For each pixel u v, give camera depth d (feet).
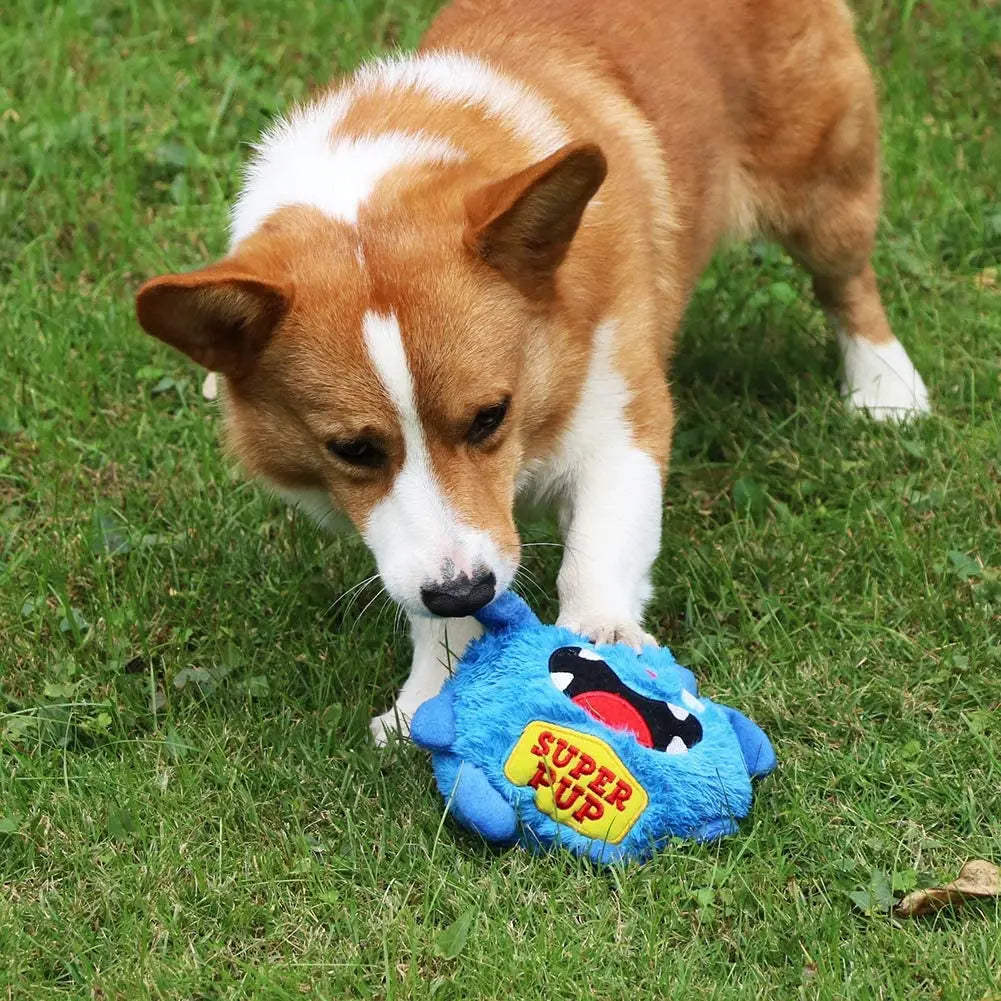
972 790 17.29
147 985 15.46
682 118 21.07
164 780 18.08
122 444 24.20
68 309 26.68
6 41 33.58
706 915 15.84
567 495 19.06
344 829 17.33
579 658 16.44
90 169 30.14
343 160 17.47
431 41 21.42
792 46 22.54
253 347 16.55
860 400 24.86
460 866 16.48
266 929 16.28
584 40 20.72
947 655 19.38
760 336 26.27
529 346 16.94
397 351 15.72
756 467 23.58
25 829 17.54
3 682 20.06
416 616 18.16
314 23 34.55
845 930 15.71
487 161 17.66
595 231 17.85
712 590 21.03
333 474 17.06
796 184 23.40
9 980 15.62
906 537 21.43
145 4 35.37
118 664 19.94
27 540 22.50
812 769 17.81
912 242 28.09
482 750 16.06
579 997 14.96
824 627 20.21
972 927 15.61
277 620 20.85
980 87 32.65
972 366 25.25
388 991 14.96
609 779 15.97
